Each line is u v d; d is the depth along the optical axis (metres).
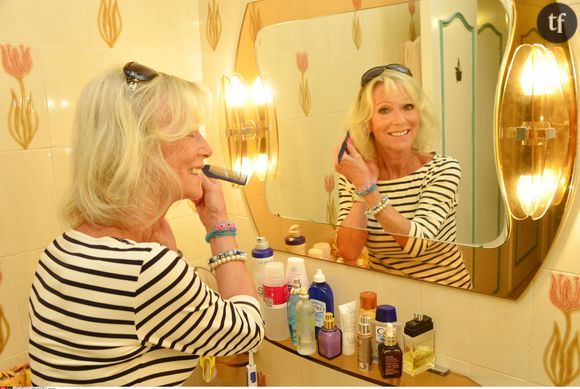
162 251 0.77
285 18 1.24
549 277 0.94
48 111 1.27
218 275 0.96
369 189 1.14
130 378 0.79
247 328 0.87
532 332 0.98
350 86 1.13
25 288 1.27
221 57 1.48
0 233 1.22
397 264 1.14
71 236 0.81
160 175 0.81
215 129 1.55
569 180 0.88
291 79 1.26
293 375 1.43
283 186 1.35
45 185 1.28
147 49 1.44
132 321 0.76
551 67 0.85
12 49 1.19
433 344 1.12
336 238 1.24
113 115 0.77
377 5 1.05
